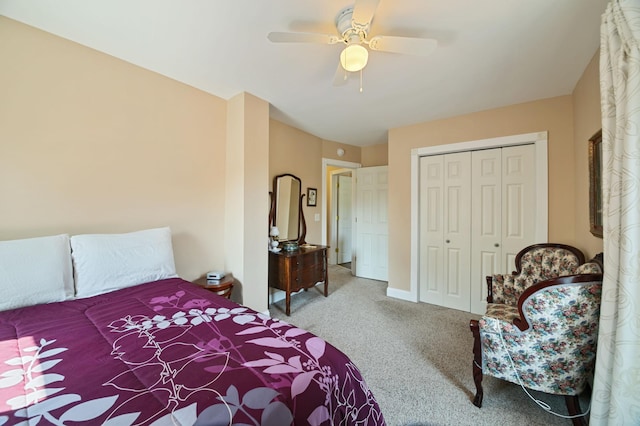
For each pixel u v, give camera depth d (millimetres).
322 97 2566
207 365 865
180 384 769
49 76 1644
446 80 2201
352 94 2490
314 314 2893
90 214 1812
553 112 2502
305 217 3840
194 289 1679
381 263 4320
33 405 680
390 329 2531
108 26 1586
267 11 1446
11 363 869
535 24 1521
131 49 1823
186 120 2342
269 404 706
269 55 1878
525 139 2627
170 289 1668
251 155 2539
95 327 1148
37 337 1052
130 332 1100
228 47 1787
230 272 2617
